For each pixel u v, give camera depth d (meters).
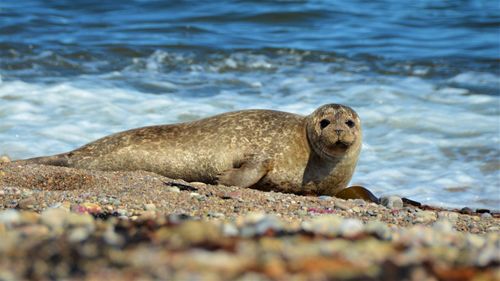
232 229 18.28
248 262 14.38
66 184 31.28
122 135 36.50
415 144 44.12
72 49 62.19
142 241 16.33
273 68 60.38
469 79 58.16
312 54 64.00
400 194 37.41
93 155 36.03
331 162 34.28
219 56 62.66
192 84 54.94
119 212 25.12
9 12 73.31
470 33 72.44
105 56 61.25
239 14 75.81
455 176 39.69
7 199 27.17
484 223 29.14
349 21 76.25
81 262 14.41
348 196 34.81
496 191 37.91
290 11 76.31
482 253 16.78
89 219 19.94
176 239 16.48
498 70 60.75
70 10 76.00
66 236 16.50
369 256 15.39
